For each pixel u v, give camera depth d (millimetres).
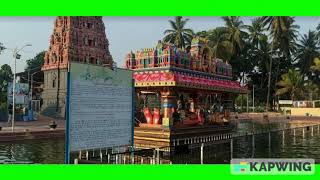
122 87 11039
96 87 10133
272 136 21703
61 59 48219
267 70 68062
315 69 66812
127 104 11227
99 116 10219
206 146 16312
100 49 50938
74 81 9500
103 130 10336
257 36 66938
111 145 10602
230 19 61156
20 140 24875
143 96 20016
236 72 67562
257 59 68438
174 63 17266
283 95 69188
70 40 47500
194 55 19188
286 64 70750
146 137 16547
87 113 9859
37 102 49562
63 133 28422
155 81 16359
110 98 10594
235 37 59594
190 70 18484
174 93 16891
